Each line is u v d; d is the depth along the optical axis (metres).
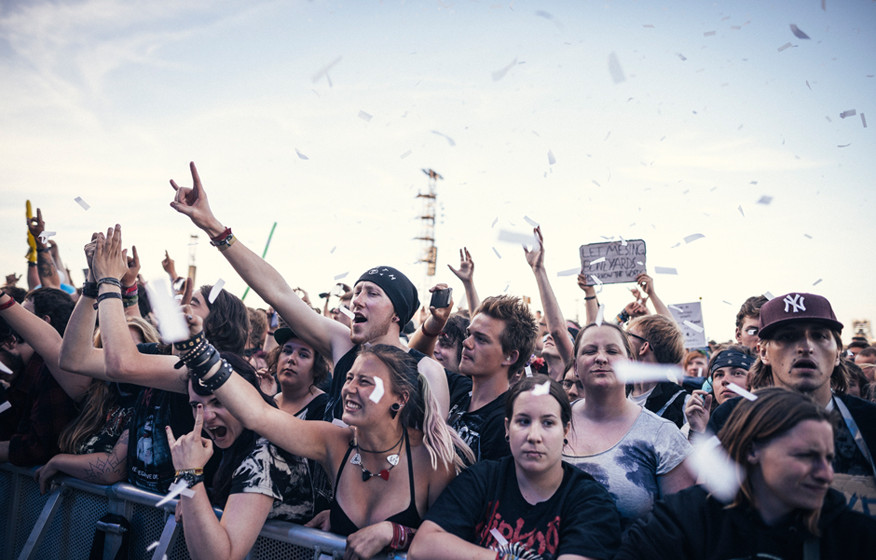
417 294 3.31
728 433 1.95
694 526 1.91
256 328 5.53
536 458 2.12
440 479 2.40
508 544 2.09
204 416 2.63
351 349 3.16
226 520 2.35
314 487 2.71
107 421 3.33
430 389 2.51
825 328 2.42
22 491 3.52
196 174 3.08
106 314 2.81
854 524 1.78
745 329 4.13
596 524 2.04
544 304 4.27
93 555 3.00
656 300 4.72
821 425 1.79
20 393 3.94
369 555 2.17
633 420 2.55
